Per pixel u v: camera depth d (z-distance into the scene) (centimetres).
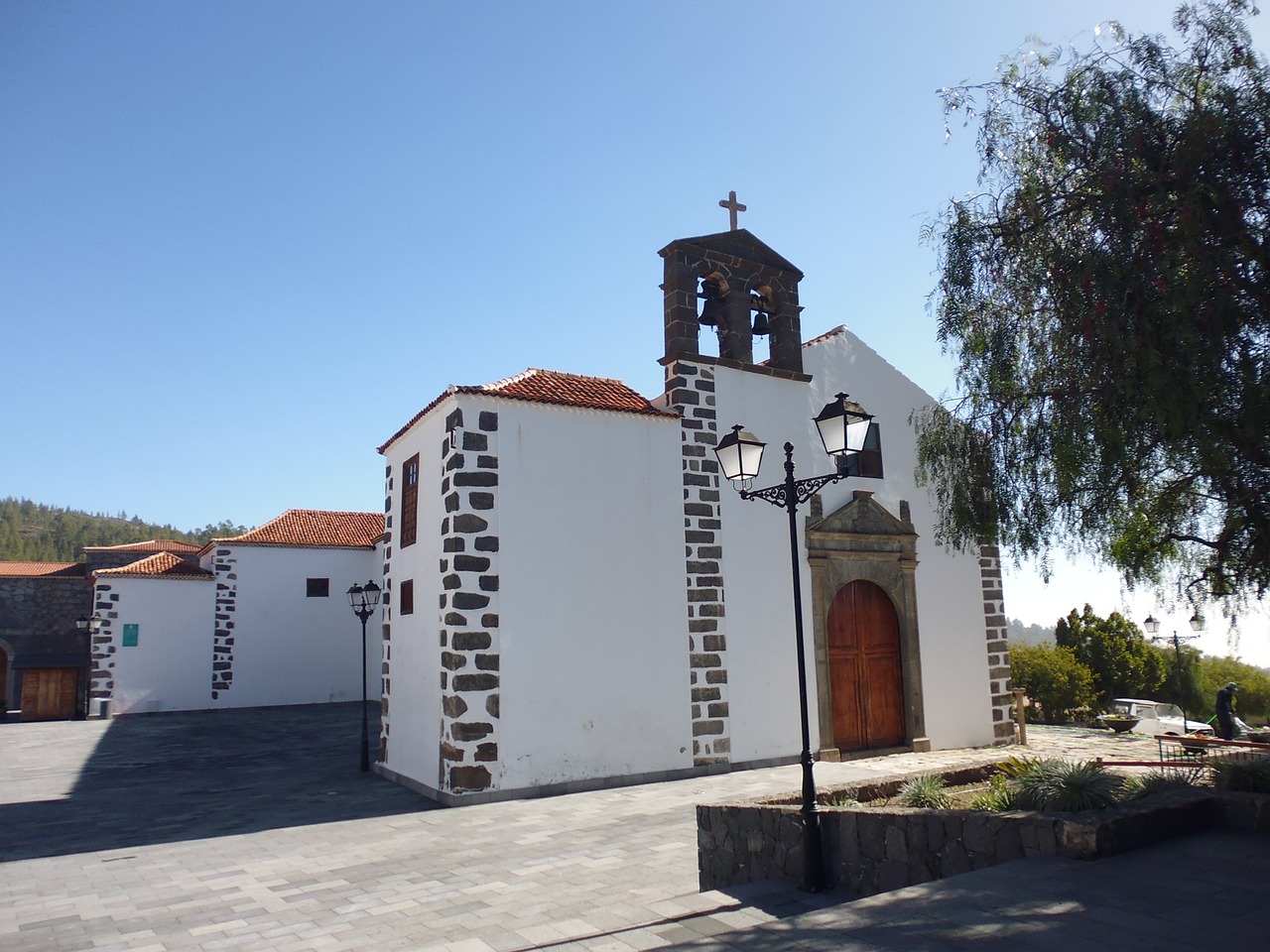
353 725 2266
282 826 1082
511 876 823
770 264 1628
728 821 831
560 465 1340
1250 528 885
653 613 1382
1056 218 884
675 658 1389
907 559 1689
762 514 1526
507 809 1142
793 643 1516
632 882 793
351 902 749
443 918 698
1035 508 1023
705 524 1460
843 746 1562
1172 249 746
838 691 1577
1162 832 639
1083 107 841
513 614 1259
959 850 656
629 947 595
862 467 1692
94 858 934
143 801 1277
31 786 1426
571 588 1313
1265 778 738
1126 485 930
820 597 1558
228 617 2780
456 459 1259
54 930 689
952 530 1202
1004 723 1777
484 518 1262
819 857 727
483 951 614
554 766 1252
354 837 1009
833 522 1600
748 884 761
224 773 1543
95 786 1415
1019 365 964
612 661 1328
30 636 2845
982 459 1069
